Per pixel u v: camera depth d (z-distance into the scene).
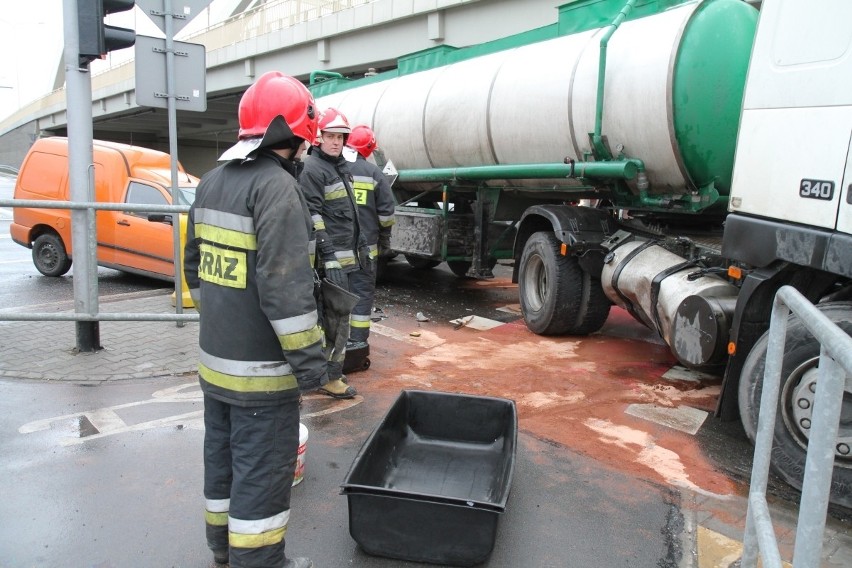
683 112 5.02
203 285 2.47
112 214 9.03
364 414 4.49
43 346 5.73
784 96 3.59
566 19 6.68
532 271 6.85
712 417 4.50
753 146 3.79
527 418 4.43
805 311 1.87
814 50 3.43
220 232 2.38
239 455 2.42
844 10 3.28
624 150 5.63
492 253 8.23
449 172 7.99
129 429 4.12
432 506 2.67
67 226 9.59
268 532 2.43
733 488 3.52
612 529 3.11
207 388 2.46
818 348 3.30
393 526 2.73
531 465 3.74
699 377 5.34
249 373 2.37
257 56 24.34
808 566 1.67
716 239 5.39
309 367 2.29
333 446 3.98
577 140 6.04
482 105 7.16
